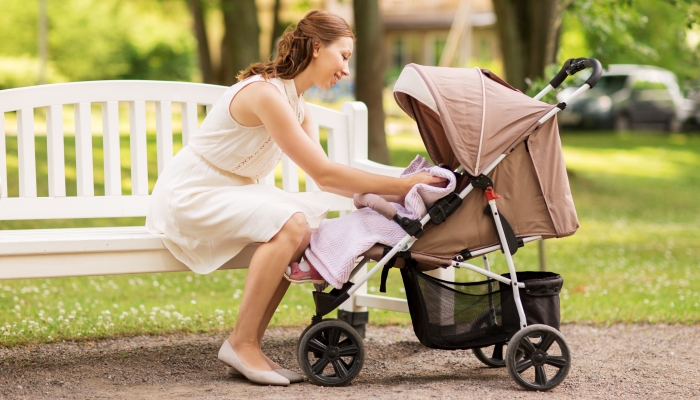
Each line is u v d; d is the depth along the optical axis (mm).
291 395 3842
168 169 4320
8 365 4465
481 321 4117
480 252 4125
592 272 8062
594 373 4469
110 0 37406
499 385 4164
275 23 21188
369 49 12719
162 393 3893
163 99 5137
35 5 35844
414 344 5262
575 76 7070
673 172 18406
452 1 36250
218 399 3756
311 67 4168
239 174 4242
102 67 37375
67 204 4898
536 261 8742
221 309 6062
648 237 10742
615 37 10172
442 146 4371
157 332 5348
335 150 5422
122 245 4102
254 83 4066
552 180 4148
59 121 4902
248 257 4344
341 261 3986
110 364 4531
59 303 6223
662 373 4484
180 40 39094
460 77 4129
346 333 4078
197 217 4102
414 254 3986
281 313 5980
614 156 20078
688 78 11711
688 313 6020
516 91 4258
